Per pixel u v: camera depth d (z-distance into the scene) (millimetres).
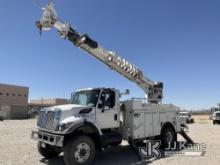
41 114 8883
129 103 10133
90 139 8156
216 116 33125
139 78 11742
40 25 9305
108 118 9281
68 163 7707
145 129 10531
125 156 9891
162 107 11641
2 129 21625
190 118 36750
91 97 9211
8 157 9656
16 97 68312
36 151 10859
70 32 9523
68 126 7789
